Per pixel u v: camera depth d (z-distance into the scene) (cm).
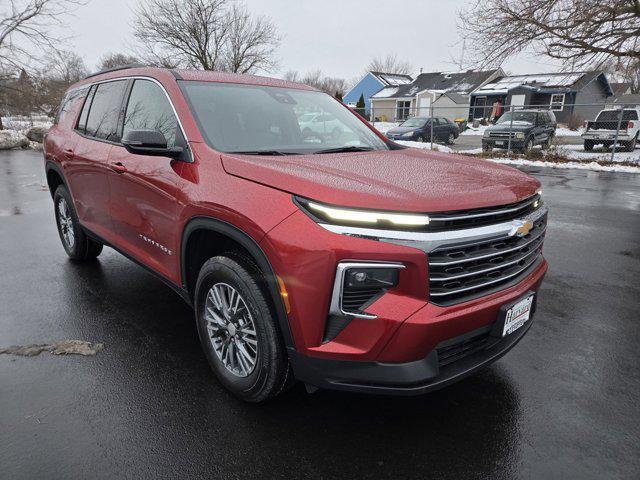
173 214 278
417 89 4553
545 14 1365
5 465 206
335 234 200
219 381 270
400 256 196
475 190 223
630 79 1495
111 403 253
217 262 246
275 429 235
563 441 231
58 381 272
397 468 212
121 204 344
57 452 215
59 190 459
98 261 487
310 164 252
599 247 573
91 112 411
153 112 319
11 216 692
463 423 243
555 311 386
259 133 306
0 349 306
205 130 282
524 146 1664
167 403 254
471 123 4059
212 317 268
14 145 1848
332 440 229
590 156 1639
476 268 216
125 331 335
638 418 250
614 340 337
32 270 457
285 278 210
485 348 236
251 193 230
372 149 333
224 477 204
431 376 208
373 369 205
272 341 227
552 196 927
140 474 204
